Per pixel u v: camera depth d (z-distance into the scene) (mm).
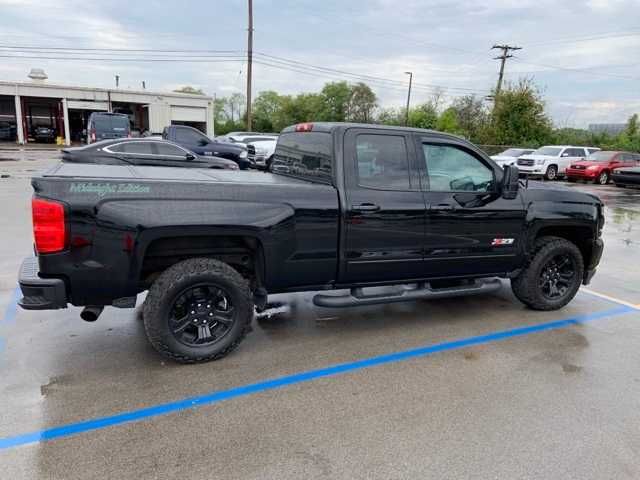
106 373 3566
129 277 3381
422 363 3871
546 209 4848
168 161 12039
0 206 10289
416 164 4242
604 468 2625
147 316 3512
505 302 5512
